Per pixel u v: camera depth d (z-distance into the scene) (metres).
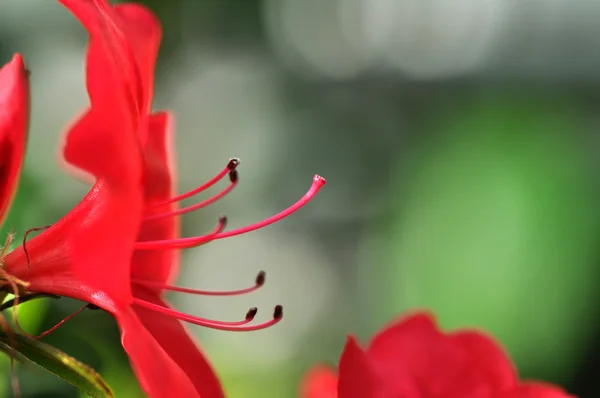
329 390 3.35
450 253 7.43
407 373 2.74
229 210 10.38
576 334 7.09
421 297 7.54
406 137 10.48
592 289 7.09
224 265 10.22
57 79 7.01
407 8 10.84
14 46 7.00
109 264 1.96
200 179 10.12
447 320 7.32
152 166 2.59
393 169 10.52
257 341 9.31
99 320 3.89
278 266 10.59
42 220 4.93
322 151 10.93
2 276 2.35
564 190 7.27
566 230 7.18
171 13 8.41
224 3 9.70
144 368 2.06
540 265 7.13
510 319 7.14
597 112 8.56
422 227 7.70
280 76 10.74
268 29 10.29
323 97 11.09
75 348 3.83
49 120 6.83
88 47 1.85
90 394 2.26
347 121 10.98
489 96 8.41
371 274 10.08
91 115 1.82
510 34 9.95
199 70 9.39
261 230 10.67
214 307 10.02
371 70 10.93
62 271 2.38
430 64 10.48
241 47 10.17
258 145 10.63
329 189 10.84
